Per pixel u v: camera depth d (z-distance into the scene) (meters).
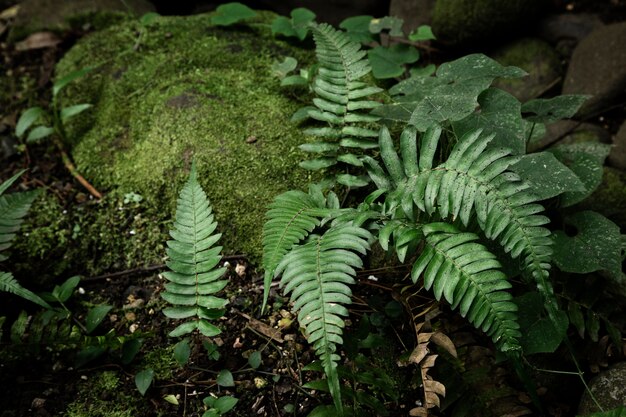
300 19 1.14
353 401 0.78
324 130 0.92
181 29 1.18
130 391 0.82
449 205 0.77
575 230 0.94
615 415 0.70
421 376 0.79
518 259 0.80
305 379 0.83
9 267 0.94
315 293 0.72
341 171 0.95
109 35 1.19
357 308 0.88
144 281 0.94
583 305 0.85
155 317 0.90
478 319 0.72
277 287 0.91
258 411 0.80
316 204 0.85
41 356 0.85
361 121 0.92
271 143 0.99
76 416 0.80
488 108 0.86
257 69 1.09
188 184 0.84
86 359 0.83
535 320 0.80
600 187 0.98
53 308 0.85
